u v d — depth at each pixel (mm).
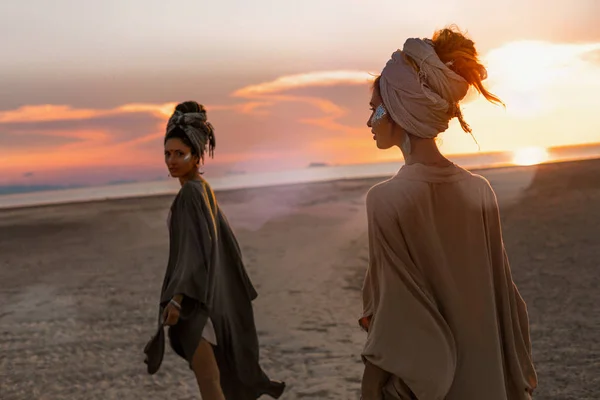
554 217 13445
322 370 5078
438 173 2133
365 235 13281
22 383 5387
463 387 2092
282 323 6605
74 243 16344
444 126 2135
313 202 23672
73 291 9555
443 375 2010
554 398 4242
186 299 3770
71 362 5906
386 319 2059
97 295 9109
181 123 3994
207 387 3781
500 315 2205
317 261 10375
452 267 2115
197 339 3729
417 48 2102
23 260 13703
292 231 15031
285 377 4977
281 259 10859
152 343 3758
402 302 2055
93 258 13203
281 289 8336
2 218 28125
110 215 24906
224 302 3963
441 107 2092
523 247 10141
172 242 3938
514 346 2207
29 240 18000
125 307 8203
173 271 3891
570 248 9711
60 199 54969
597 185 20469
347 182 37188
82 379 5391
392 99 2137
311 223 16547
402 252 2082
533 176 27312
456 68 2119
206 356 3795
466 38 2170
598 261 8578
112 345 6426
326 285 8414
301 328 6371
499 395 2105
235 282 4059
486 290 2135
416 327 2039
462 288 2115
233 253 4051
